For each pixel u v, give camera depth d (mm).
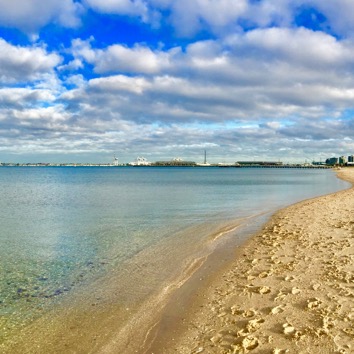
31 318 8242
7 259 13805
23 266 12758
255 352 6113
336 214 22266
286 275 10180
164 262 12828
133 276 11258
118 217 25203
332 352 5879
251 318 7508
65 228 20969
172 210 28484
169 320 7906
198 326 7461
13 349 6828
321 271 10250
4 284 10711
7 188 61938
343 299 8031
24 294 9820
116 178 111500
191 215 25312
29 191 54281
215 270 11469
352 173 140000
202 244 15562
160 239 17016
